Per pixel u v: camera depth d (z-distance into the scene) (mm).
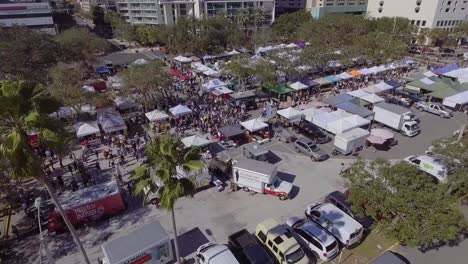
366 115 41656
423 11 106625
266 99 53094
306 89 55250
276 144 38312
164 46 106938
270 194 28391
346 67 69312
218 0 126000
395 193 18984
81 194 25641
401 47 61719
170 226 24953
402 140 39031
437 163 28422
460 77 57844
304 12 113062
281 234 21391
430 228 17281
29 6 114875
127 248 19562
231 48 91000
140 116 46312
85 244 23438
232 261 19453
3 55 57438
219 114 45844
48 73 56250
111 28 142125
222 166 31219
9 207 27781
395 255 19875
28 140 15297
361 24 89000
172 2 123875
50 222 24156
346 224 22328
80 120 42562
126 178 31562
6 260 22250
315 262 21047
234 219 25578
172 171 17734
